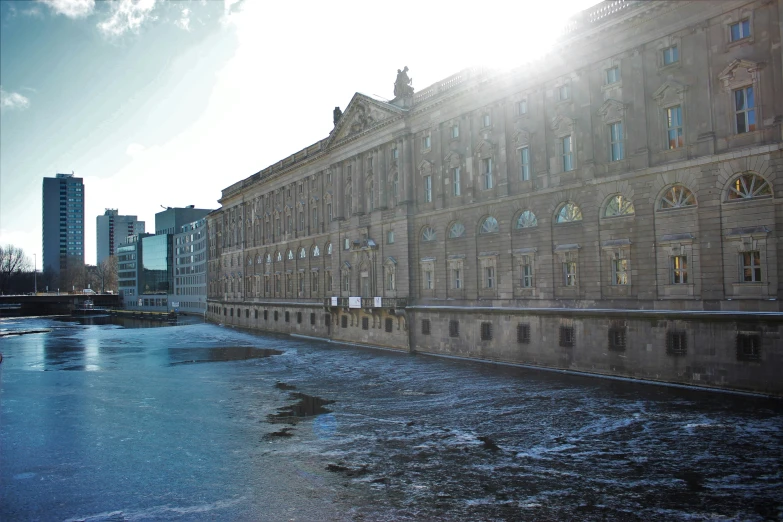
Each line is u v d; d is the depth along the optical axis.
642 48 35.31
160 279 163.75
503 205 44.88
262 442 24.25
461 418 27.77
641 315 34.66
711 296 31.83
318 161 73.44
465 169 48.81
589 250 38.38
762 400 28.53
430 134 53.00
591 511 16.45
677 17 33.41
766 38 29.77
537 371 40.12
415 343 53.94
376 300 57.00
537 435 24.36
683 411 27.05
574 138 39.47
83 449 23.59
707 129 32.16
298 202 80.25
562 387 33.94
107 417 29.48
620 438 23.47
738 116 31.17
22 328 107.88
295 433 25.70
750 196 30.41
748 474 19.00
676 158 33.69
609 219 37.12
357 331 63.31
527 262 43.03
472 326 47.25
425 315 52.59
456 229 50.06
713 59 31.98
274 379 41.38
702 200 32.28
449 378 38.94
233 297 105.19
